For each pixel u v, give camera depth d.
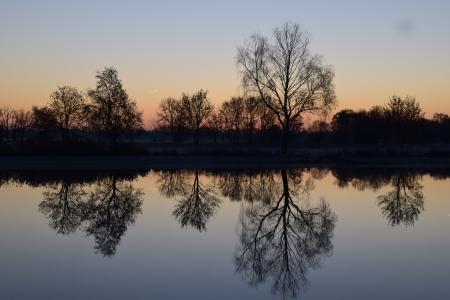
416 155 57.91
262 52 49.69
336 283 11.15
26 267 12.45
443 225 18.38
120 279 11.36
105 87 55.22
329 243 15.42
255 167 48.28
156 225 18.41
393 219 19.70
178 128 90.50
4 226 18.22
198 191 29.77
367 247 14.84
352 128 95.69
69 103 66.56
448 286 10.87
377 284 11.05
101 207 22.97
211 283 11.10
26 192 28.30
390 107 72.75
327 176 40.00
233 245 15.16
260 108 54.56
